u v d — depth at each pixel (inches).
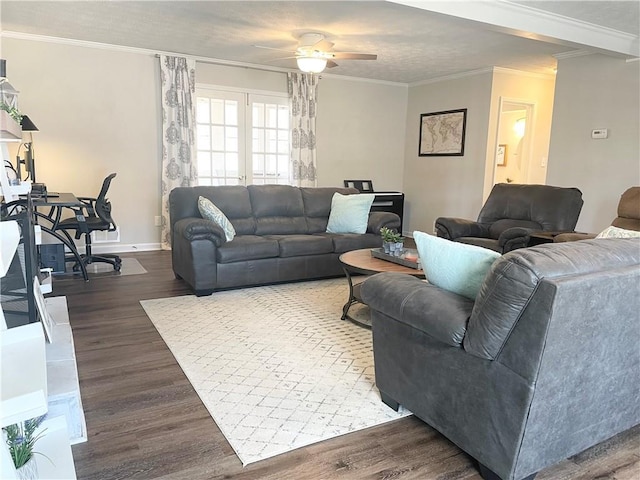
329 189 213.5
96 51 210.4
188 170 233.5
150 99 225.5
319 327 132.0
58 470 58.3
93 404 88.9
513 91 254.5
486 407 67.0
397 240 146.8
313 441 78.8
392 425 84.3
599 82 200.8
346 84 278.8
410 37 186.4
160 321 134.1
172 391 94.4
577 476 71.1
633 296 65.7
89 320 134.0
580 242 68.7
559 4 141.5
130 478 68.6
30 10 160.1
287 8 152.9
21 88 199.0
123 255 222.2
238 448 76.3
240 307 148.6
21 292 77.0
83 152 215.6
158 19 168.7
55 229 176.9
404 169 310.8
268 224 192.7
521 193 192.5
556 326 58.2
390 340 85.1
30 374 43.2
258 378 100.7
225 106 244.7
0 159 93.4
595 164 205.5
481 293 64.9
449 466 73.3
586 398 67.7
